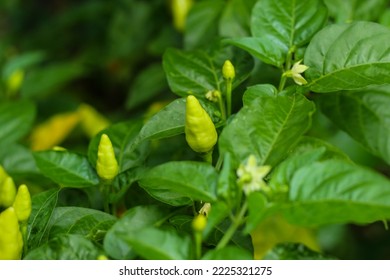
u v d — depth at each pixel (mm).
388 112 464
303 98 413
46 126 659
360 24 444
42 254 393
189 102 411
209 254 377
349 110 472
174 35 635
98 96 889
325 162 380
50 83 658
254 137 406
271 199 387
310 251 393
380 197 365
